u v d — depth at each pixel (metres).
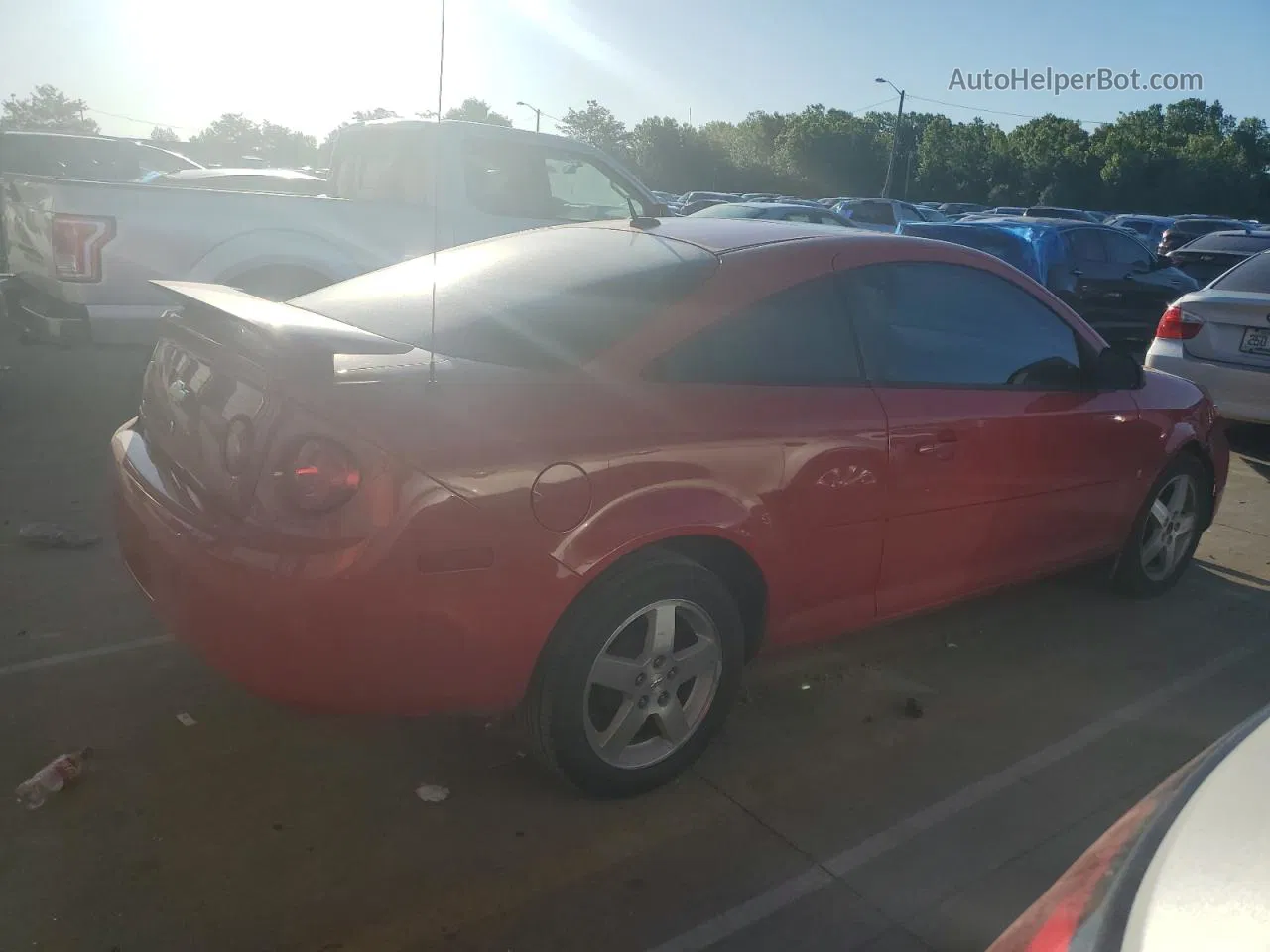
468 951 2.32
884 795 3.02
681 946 2.37
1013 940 1.28
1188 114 86.81
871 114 93.00
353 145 7.77
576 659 2.64
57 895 2.40
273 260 6.36
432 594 2.39
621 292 2.99
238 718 3.21
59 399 7.18
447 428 2.42
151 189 6.00
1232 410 6.85
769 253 3.17
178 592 2.51
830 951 2.37
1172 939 1.10
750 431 2.88
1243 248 13.77
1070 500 4.02
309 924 2.37
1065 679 3.84
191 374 2.84
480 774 3.00
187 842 2.62
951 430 3.42
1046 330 3.93
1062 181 73.31
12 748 2.97
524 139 7.29
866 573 3.35
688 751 2.97
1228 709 3.66
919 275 3.52
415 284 3.38
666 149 85.81
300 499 2.32
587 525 2.57
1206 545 5.52
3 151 12.97
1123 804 3.02
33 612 3.85
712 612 2.89
